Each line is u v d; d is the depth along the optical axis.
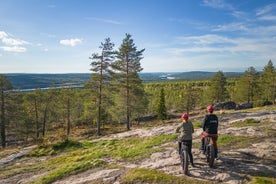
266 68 58.06
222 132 14.20
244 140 12.04
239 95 61.16
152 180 8.14
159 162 10.14
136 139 16.92
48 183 10.16
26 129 41.91
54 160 15.19
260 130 13.70
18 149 20.31
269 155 9.53
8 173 13.22
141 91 37.56
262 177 7.49
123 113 39.41
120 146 15.58
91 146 18.06
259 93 59.34
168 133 16.69
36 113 44.38
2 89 36.44
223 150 10.69
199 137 14.15
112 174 9.59
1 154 18.94
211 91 60.28
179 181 7.75
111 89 34.19
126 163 11.04
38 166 14.13
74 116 52.69
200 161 9.38
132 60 36.06
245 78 59.75
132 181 8.38
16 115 38.47
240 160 9.19
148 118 58.06
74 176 10.35
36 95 44.03
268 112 20.53
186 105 57.09
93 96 33.47
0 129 39.31
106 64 32.97
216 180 7.57
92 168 10.99
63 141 19.19
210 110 8.93
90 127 54.91
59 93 47.03
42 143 19.66
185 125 8.53
